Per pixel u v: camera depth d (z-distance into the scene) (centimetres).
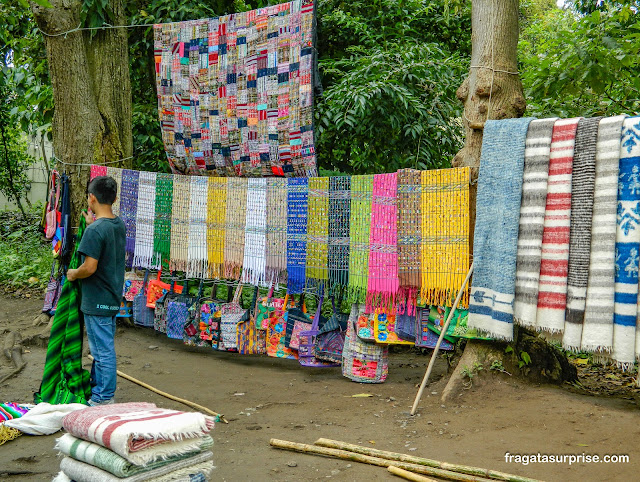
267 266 600
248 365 634
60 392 465
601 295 401
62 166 727
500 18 500
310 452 378
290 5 590
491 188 453
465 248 482
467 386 482
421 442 396
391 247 519
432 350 702
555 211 425
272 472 350
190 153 669
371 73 816
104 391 450
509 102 502
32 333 722
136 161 979
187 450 264
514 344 499
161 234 673
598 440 382
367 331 543
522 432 403
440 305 494
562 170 421
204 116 655
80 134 722
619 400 463
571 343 412
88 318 449
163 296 684
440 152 870
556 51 654
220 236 634
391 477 341
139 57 929
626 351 391
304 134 592
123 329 758
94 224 443
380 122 812
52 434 425
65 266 642
